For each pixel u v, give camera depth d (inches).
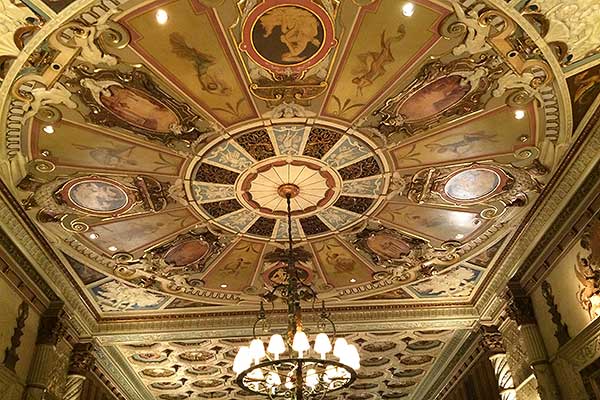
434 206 327.3
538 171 296.7
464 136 271.7
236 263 375.6
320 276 396.5
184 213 322.0
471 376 513.0
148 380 542.9
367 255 374.9
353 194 314.7
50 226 320.2
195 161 280.2
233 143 271.1
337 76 233.1
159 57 218.7
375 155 283.7
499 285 400.8
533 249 353.4
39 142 257.3
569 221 314.2
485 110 255.8
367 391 616.4
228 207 320.2
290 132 266.7
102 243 342.3
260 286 403.5
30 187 283.9
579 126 265.3
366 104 249.9
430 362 535.8
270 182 303.0
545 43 219.3
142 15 199.2
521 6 201.9
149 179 290.0
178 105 243.6
